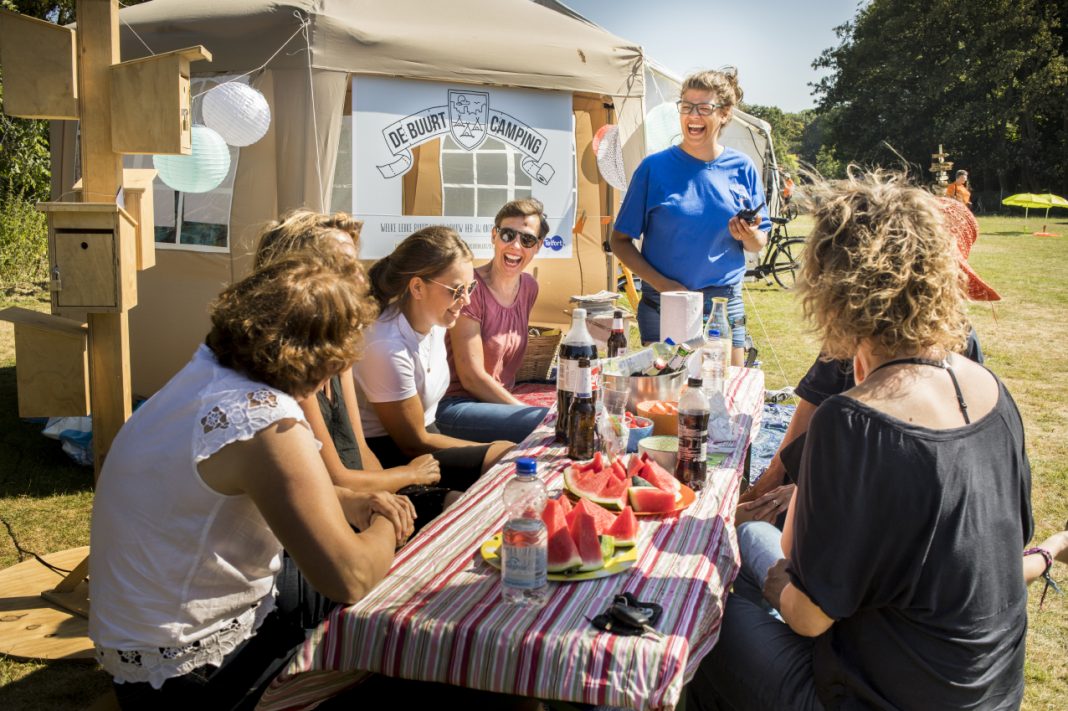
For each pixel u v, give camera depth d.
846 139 50.91
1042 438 6.05
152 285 6.23
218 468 1.73
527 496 2.14
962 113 44.97
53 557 3.82
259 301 1.79
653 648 1.62
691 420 2.54
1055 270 16.47
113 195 3.07
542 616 1.75
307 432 1.78
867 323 1.76
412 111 6.04
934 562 1.67
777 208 14.09
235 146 5.54
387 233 6.08
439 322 3.21
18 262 12.02
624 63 6.80
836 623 1.87
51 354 3.12
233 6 5.77
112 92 2.97
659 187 4.82
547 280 7.00
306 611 2.32
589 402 2.76
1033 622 3.52
